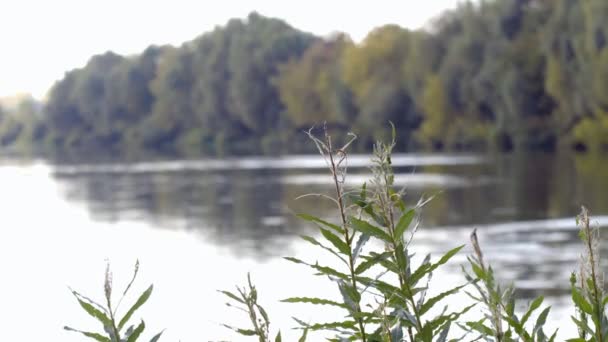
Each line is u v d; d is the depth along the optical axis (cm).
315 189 4534
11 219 3953
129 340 115
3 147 14875
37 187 5822
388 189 121
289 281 1814
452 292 120
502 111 6438
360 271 122
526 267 1895
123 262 2469
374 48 8106
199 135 10938
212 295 1720
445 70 7019
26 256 2738
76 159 10050
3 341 1466
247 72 10112
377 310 121
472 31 6838
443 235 2584
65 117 13312
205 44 11306
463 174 4762
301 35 10669
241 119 10631
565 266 1881
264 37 10431
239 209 3869
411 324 121
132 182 5869
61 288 2027
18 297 1934
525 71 6284
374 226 120
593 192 3484
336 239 122
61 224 3659
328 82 9206
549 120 6322
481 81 6481
